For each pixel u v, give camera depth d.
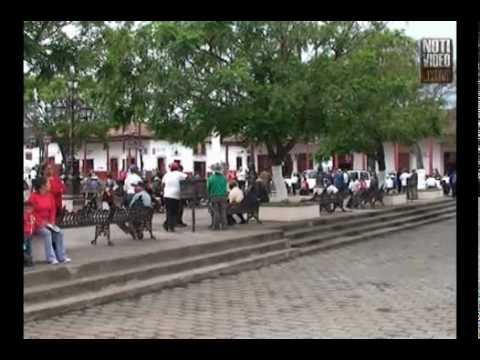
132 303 9.80
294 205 19.14
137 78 16.80
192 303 9.84
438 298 10.14
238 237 14.41
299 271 13.07
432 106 30.00
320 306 9.60
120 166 54.00
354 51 18.92
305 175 41.81
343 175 26.50
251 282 11.75
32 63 11.36
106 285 10.29
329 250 16.50
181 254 12.55
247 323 8.51
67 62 11.56
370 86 18.08
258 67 17.48
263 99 17.05
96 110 32.69
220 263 13.02
